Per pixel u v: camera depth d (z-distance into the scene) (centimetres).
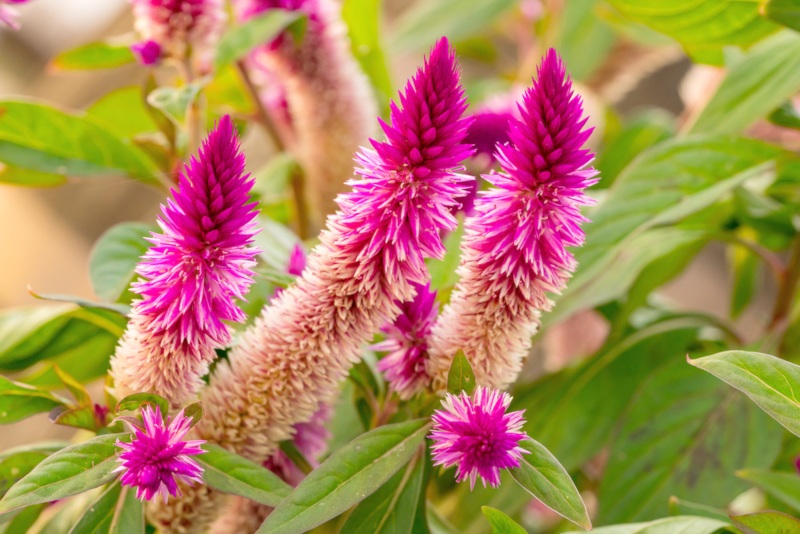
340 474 50
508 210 49
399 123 49
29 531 61
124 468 49
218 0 65
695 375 66
